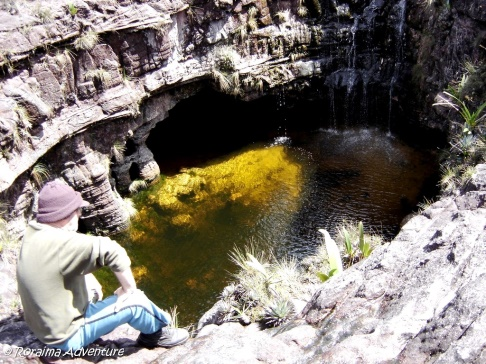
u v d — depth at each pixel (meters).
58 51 9.05
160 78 10.94
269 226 10.82
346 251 7.40
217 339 3.94
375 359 3.16
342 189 11.75
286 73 13.00
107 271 9.76
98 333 3.61
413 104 12.39
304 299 6.02
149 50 10.47
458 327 3.14
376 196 11.42
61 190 3.37
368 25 12.78
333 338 3.77
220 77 11.92
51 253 3.27
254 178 12.34
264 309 5.72
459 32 10.45
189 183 12.25
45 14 8.66
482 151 8.11
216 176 12.45
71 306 3.43
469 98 9.46
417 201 11.16
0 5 8.40
